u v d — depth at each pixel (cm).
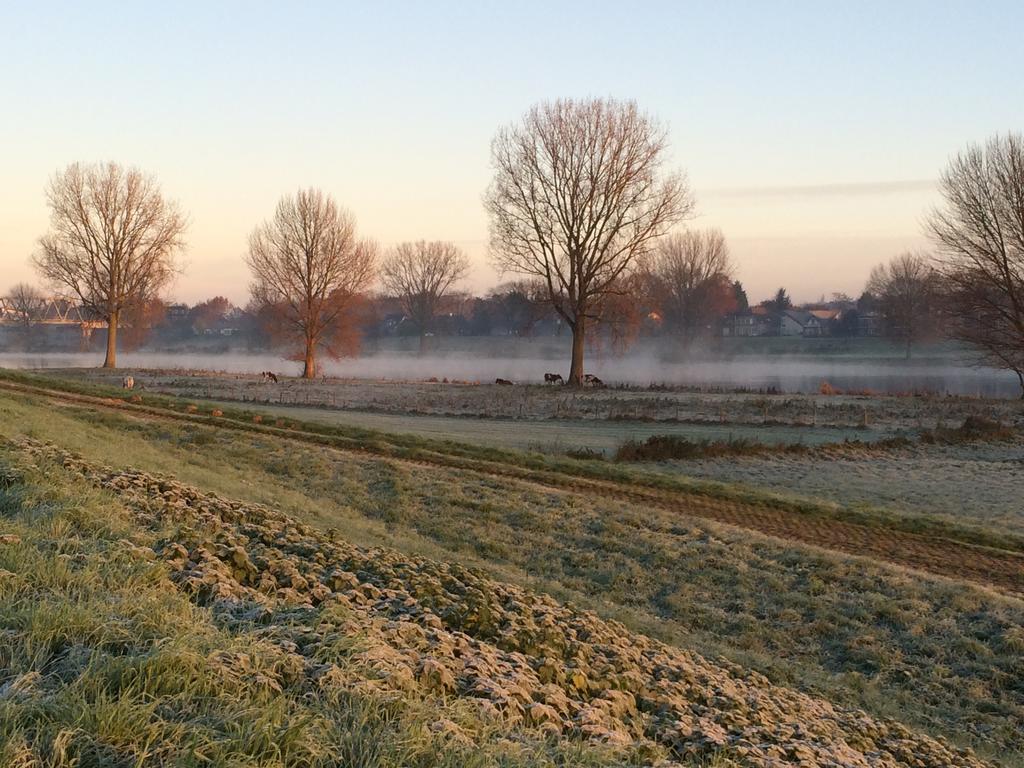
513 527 2208
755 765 643
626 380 8044
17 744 416
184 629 585
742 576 1894
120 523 927
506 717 593
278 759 452
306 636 629
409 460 2873
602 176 6384
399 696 543
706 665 1131
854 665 1521
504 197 6488
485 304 15062
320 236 7406
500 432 3922
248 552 946
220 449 2741
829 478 3156
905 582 1858
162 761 436
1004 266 5997
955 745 1175
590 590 1797
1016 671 1491
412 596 926
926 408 5125
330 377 7562
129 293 7850
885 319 12062
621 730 671
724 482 2972
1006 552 2198
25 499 952
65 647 542
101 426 2844
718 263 11438
